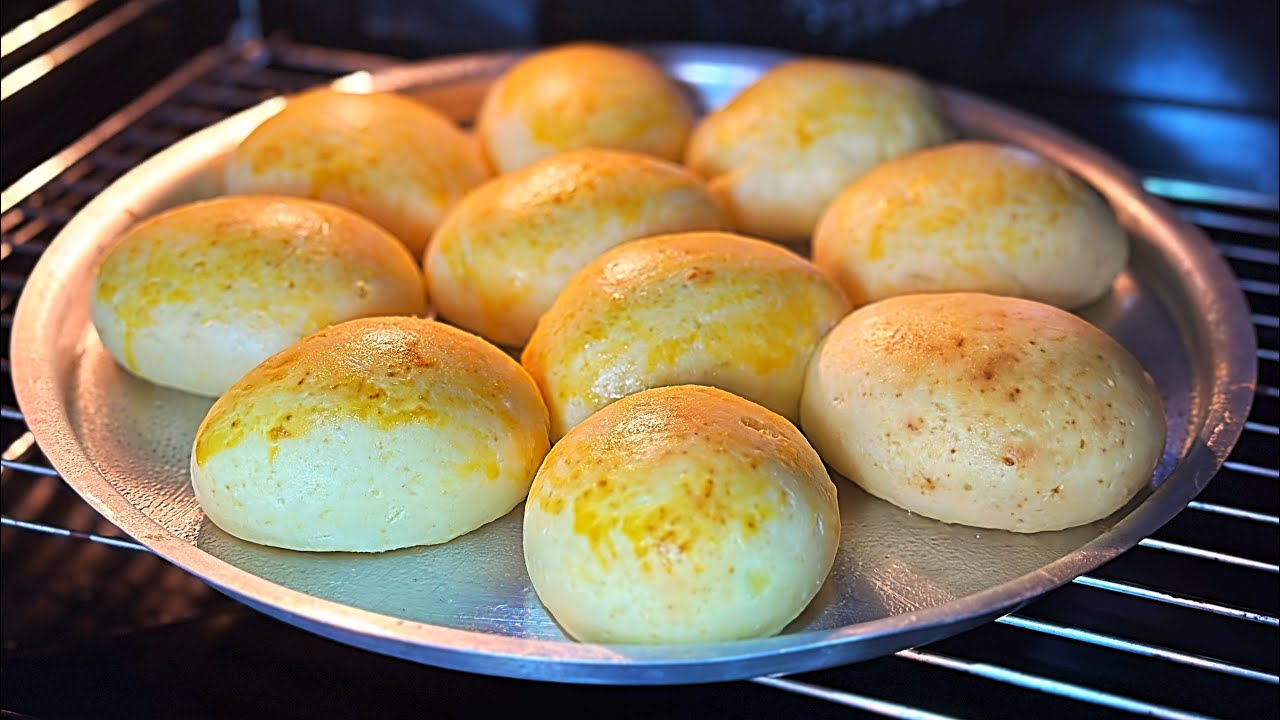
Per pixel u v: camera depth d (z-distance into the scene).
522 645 0.32
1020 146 0.53
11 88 0.48
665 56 0.58
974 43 0.60
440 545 0.37
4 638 0.40
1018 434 0.37
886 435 0.38
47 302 0.44
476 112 0.57
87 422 0.42
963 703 0.38
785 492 0.34
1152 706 0.33
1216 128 0.59
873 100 0.49
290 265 0.42
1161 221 0.49
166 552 0.34
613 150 0.50
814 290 0.41
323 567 0.37
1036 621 0.35
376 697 0.37
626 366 0.39
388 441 0.36
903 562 0.37
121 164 0.54
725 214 0.47
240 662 0.38
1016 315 0.39
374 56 0.64
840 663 0.33
